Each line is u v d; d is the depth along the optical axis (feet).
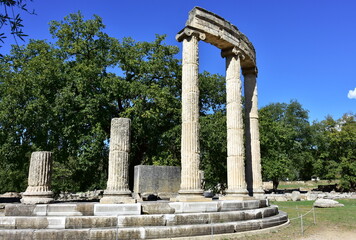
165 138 87.45
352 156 139.33
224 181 115.03
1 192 135.74
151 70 88.17
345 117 157.48
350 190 140.67
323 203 78.28
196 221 37.96
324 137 158.30
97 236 32.14
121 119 42.50
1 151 73.41
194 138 48.55
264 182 204.13
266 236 38.14
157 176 62.44
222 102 111.75
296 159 162.30
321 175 155.43
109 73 89.51
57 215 35.73
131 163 93.61
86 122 78.59
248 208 46.65
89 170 83.97
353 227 46.01
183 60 52.13
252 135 63.93
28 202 41.24
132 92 83.10
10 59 82.43
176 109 86.63
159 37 92.89
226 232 37.83
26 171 125.39
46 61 75.51
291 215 60.75
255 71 66.85
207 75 109.09
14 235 31.42
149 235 33.53
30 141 76.07
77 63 81.30
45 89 75.56
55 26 87.66
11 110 71.56
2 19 13.44
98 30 87.71
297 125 180.55
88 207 36.27
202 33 52.80
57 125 76.13
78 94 81.41
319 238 37.70
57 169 106.63
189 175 46.98
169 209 38.83
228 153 55.52
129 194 40.45
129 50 89.30
